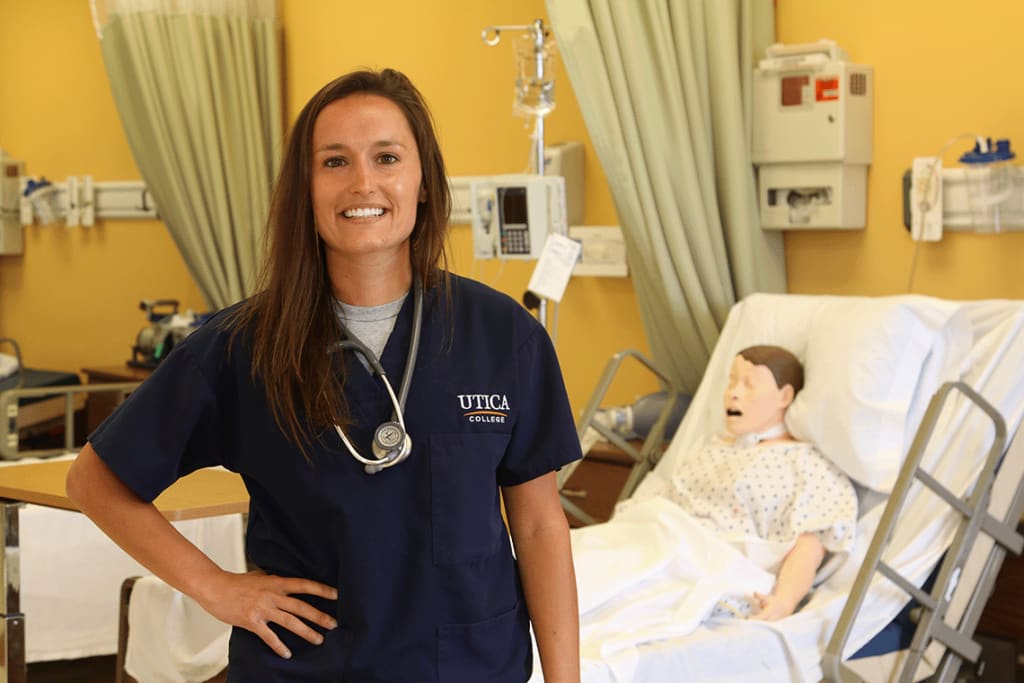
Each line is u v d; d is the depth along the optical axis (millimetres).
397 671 1322
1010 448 2621
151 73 4613
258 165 4789
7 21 5828
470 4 4375
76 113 5715
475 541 1342
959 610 2508
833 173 3252
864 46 3318
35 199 5719
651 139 3242
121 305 5734
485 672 1353
